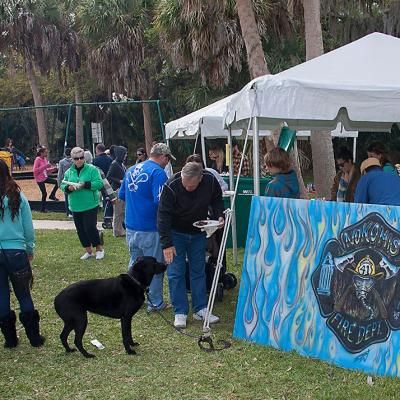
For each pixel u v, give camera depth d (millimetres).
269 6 14820
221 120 9977
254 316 5461
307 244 5203
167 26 16062
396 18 19281
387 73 6102
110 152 14359
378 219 4797
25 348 5402
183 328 5867
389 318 4594
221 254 5777
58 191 20656
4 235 5117
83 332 5102
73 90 36188
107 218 13102
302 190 10836
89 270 8742
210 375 4645
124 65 24312
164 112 25953
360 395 4141
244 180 9711
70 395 4355
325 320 4949
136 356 5121
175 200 5723
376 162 5918
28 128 30297
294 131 8711
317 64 6289
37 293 7453
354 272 4844
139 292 5148
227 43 15680
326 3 16078
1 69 41000
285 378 4512
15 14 30625
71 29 31891
